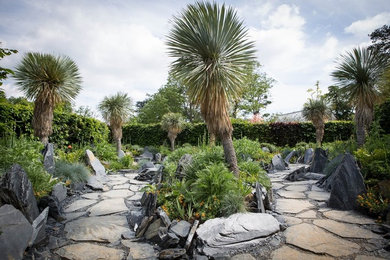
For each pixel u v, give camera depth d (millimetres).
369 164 3420
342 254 1883
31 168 3221
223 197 2693
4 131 4043
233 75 3656
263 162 6797
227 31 3678
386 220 2447
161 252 1937
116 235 2385
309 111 9680
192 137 12648
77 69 6145
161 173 4348
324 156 5918
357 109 5973
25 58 5379
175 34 3811
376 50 6121
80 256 1931
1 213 1876
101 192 4309
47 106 5418
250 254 1925
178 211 2615
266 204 3027
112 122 9328
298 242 2119
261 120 14055
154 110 21703
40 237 2109
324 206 3209
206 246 1992
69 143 8031
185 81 3729
